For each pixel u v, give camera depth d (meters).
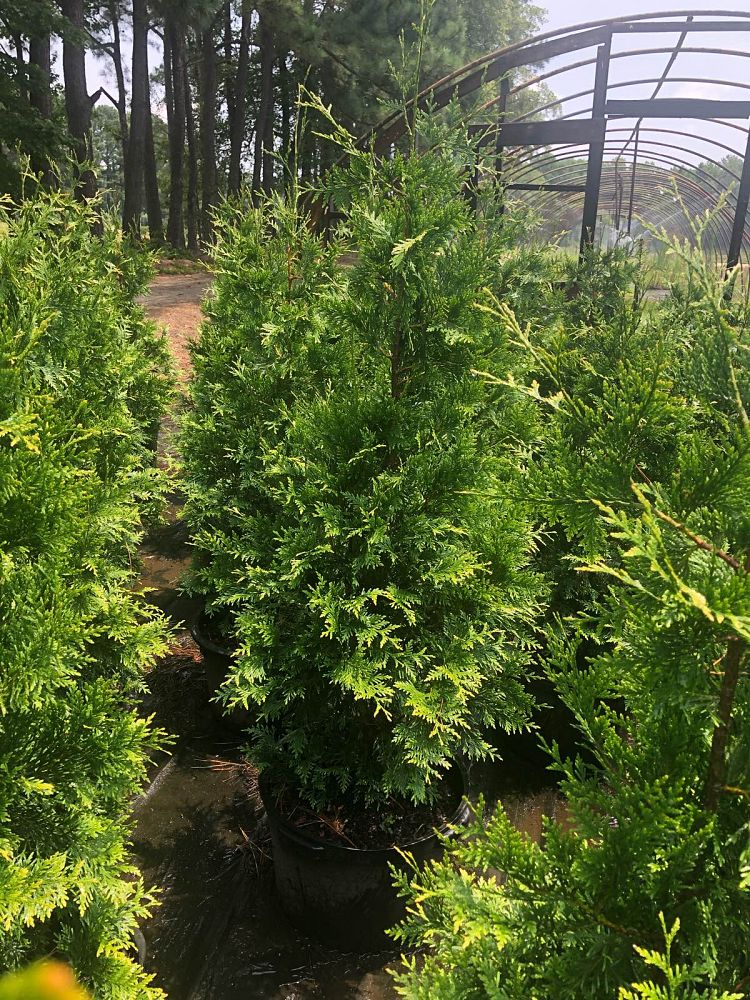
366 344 2.75
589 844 1.61
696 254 1.54
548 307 5.34
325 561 2.62
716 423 1.97
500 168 8.87
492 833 1.63
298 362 3.82
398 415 2.54
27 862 1.85
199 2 19.02
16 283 2.76
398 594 2.49
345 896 2.60
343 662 2.46
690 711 1.49
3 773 1.79
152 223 25.97
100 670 2.73
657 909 1.48
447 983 1.71
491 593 2.64
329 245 4.29
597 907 1.47
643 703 1.63
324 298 2.71
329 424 2.56
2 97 13.73
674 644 1.33
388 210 2.54
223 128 34.00
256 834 3.29
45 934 2.01
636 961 1.49
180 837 3.27
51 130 13.81
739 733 1.50
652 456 2.60
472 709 2.87
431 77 18.81
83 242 4.61
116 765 2.02
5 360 2.17
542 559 3.67
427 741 2.55
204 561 4.26
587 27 7.70
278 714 2.67
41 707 1.90
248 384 4.11
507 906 1.74
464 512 2.62
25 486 1.89
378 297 2.57
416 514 2.58
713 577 1.27
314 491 2.53
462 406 2.59
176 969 2.68
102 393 3.46
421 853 2.63
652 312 4.32
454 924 1.69
